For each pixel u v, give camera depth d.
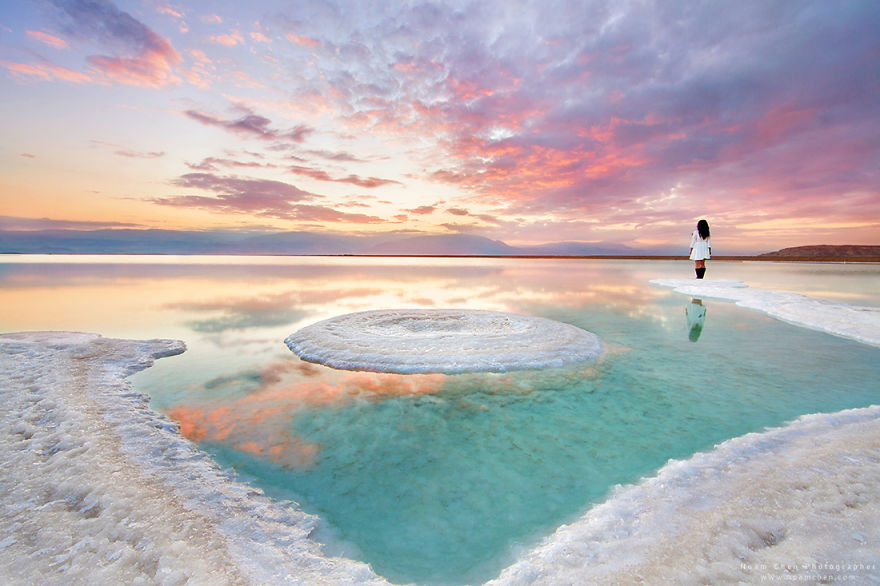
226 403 5.65
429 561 2.77
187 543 2.71
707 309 13.44
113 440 4.23
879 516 2.69
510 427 4.91
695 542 2.61
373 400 5.78
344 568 2.66
